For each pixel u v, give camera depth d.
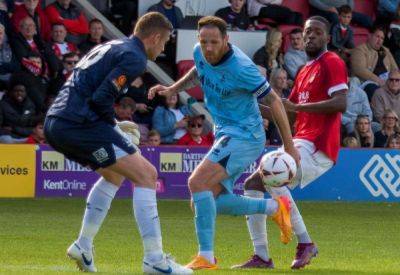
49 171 41.06
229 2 49.44
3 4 43.78
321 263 25.47
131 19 49.16
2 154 40.62
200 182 22.00
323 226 35.22
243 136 22.09
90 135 20.41
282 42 49.38
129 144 20.69
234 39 48.28
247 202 22.44
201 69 22.34
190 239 30.67
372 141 45.81
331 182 43.53
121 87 20.23
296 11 51.38
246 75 21.69
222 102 22.20
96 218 21.56
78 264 21.59
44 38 44.97
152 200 20.61
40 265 23.59
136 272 21.42
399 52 52.31
